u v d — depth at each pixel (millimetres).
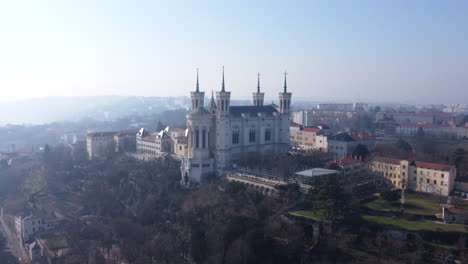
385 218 180250
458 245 153125
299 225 176125
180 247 194125
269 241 167000
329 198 175125
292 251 165250
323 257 162500
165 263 185250
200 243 182125
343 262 157000
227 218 194500
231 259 161625
